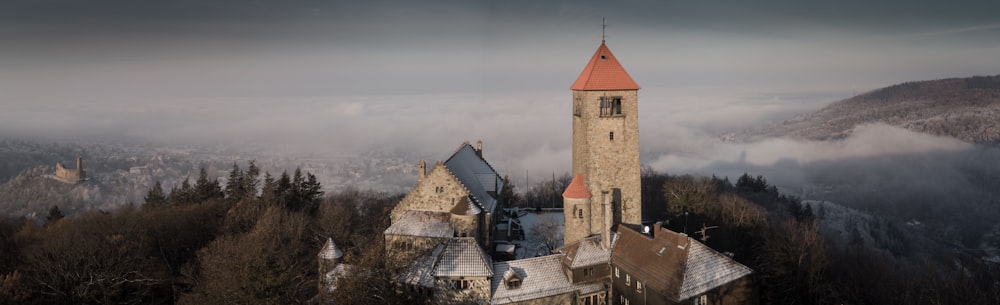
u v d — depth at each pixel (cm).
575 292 6994
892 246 14488
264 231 8725
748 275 6494
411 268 6981
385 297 6400
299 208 12494
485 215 8381
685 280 6128
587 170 8356
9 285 6831
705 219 10762
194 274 8194
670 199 11731
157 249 9331
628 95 8281
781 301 7888
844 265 9238
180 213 10200
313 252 9588
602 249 7344
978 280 8888
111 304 7438
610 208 7962
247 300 5803
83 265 7681
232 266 6650
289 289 6156
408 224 8106
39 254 7575
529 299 6769
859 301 8175
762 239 9975
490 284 6719
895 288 8662
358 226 11350
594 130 8294
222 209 11362
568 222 7825
